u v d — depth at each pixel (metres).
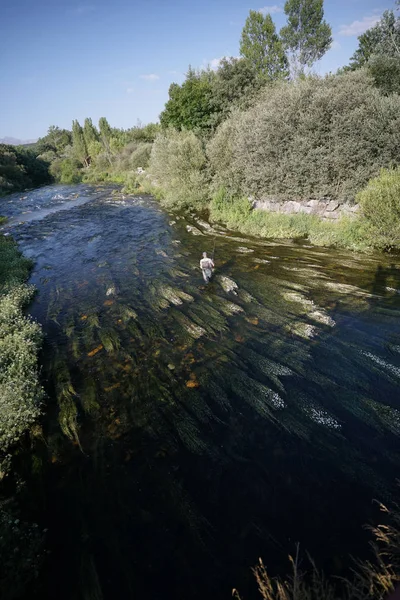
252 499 6.43
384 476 6.66
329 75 22.62
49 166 84.12
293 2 40.03
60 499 6.70
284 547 5.60
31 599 5.16
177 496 6.56
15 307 13.69
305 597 4.38
